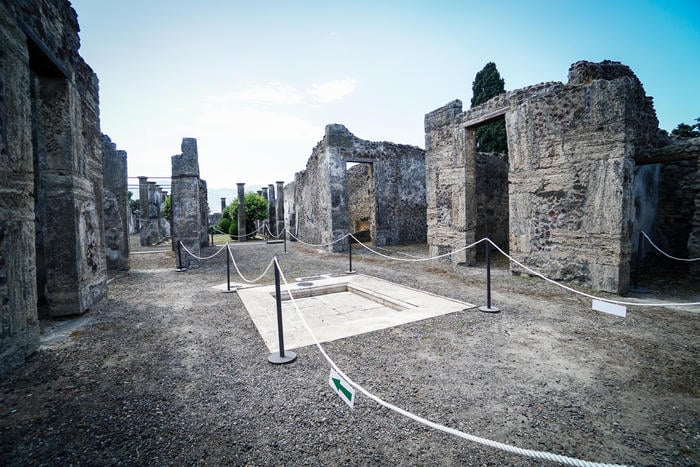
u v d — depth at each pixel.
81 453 1.92
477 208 10.05
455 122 8.27
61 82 4.34
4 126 2.95
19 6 3.28
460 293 5.59
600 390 2.57
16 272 3.07
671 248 7.87
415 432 2.08
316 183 14.09
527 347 3.37
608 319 4.21
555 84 6.30
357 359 3.12
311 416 2.25
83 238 4.74
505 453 1.90
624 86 5.18
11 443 2.01
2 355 2.86
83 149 4.86
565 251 6.04
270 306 5.08
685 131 12.30
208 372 2.92
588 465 1.34
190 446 1.97
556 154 6.10
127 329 4.05
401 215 14.67
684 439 2.01
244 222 20.14
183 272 8.32
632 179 5.37
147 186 17.73
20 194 3.14
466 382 2.69
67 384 2.73
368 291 5.88
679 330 3.82
